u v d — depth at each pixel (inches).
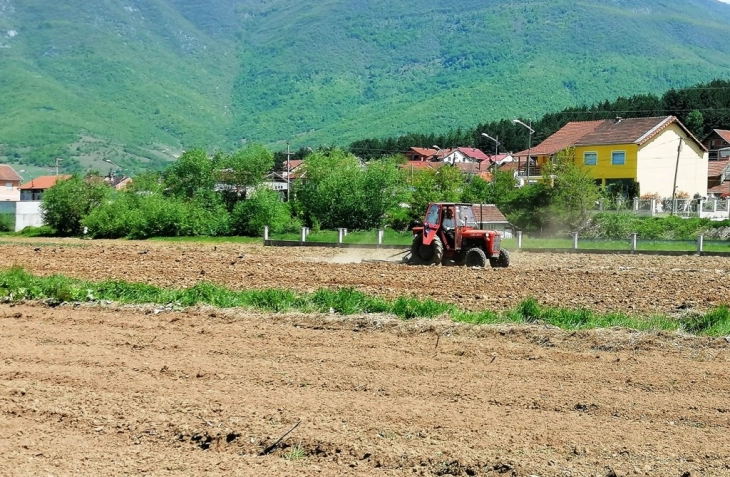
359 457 320.8
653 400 385.7
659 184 2437.3
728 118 3690.9
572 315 572.1
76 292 673.6
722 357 462.6
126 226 2144.4
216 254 1317.7
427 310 589.0
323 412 368.2
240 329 545.0
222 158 2413.9
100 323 577.0
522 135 4741.6
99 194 2428.6
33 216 2711.6
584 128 2738.7
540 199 1884.8
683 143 2481.5
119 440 343.3
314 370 437.1
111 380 424.2
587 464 311.6
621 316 580.7
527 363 451.5
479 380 418.3
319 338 513.7
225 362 456.8
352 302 617.6
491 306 664.4
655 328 540.7
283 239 1809.8
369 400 385.7
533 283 837.8
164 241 1950.1
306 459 322.0
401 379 420.2
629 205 2169.0
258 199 2078.0
